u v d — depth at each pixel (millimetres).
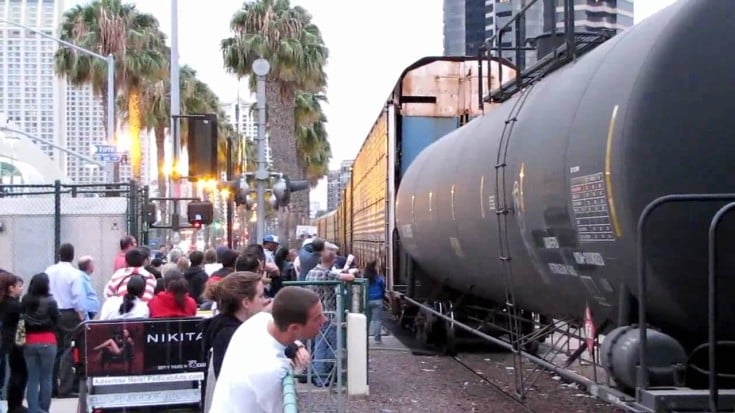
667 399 5184
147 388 8734
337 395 9883
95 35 37094
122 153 28406
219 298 5551
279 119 36500
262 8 35688
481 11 106875
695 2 5902
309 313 3969
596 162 6340
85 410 8594
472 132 11180
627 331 5941
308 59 35781
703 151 5812
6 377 10227
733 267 5719
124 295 9711
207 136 14758
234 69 36062
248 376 3898
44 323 9461
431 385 12383
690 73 5844
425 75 17047
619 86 6219
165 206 34125
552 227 7457
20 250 15078
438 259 13219
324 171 58031
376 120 19812
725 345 5816
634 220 5898
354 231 27906
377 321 17156
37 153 45594
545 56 9203
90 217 15219
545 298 8625
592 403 10555
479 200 9844
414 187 14188
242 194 16297
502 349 15867
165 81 42125
